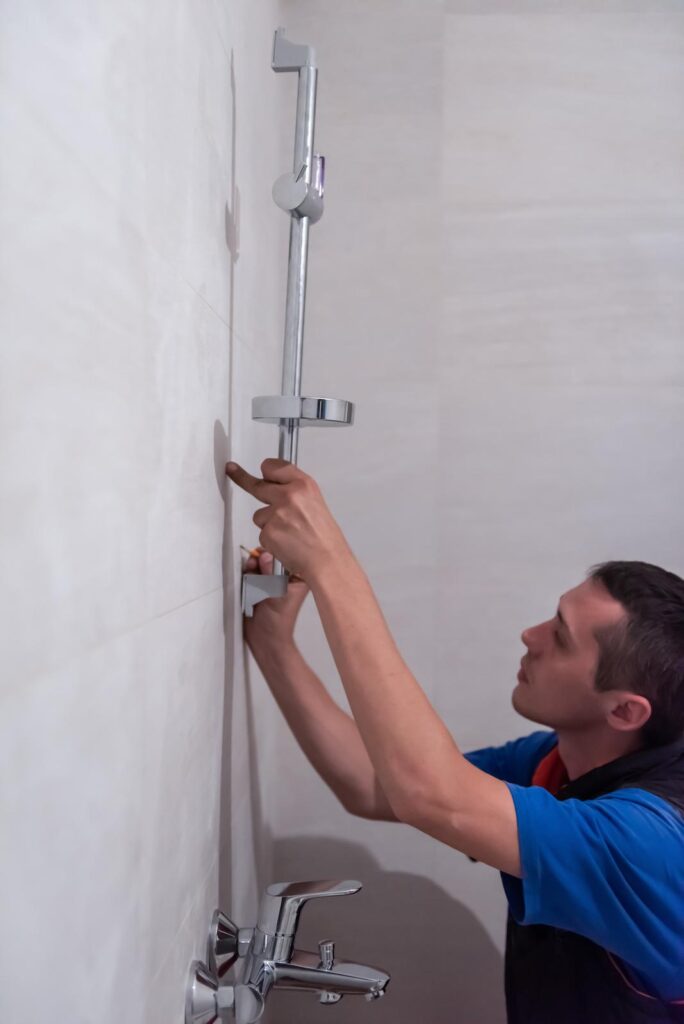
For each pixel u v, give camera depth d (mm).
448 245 1364
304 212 838
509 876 996
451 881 1387
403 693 796
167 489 579
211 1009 701
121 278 455
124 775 479
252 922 1147
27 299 327
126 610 476
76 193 380
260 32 1072
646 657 983
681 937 858
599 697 1022
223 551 853
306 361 1376
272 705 1361
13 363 314
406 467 1374
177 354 601
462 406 1369
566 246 1359
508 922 1159
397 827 1392
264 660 1099
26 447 328
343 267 1370
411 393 1371
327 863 1396
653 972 874
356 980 754
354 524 1379
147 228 509
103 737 436
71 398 378
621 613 1009
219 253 778
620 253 1356
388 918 1389
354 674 792
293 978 764
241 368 943
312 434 1378
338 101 1363
